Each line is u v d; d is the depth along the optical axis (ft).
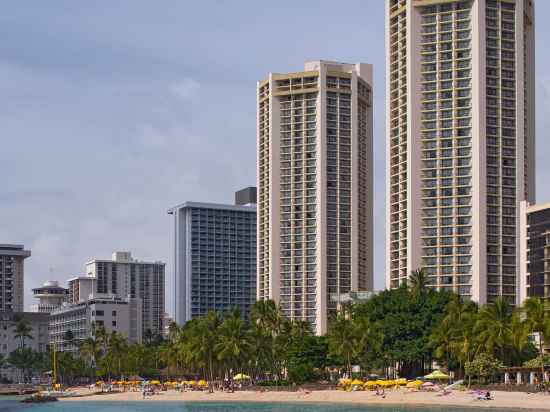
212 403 588.50
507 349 570.46
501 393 486.79
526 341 537.65
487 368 533.96
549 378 517.55
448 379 593.83
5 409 582.35
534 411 409.08
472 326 563.07
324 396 570.87
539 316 508.94
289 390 629.51
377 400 525.34
